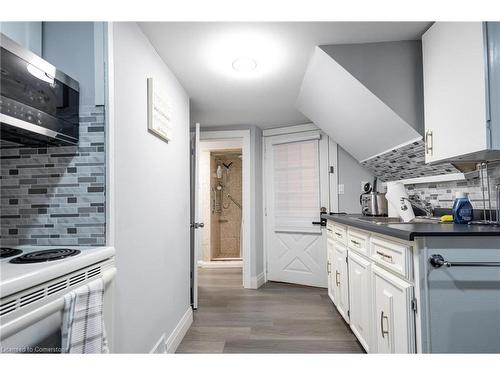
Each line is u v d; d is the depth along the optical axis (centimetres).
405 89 178
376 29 162
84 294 89
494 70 115
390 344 136
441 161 156
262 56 185
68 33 122
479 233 114
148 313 156
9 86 84
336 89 205
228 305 277
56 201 120
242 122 341
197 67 197
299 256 347
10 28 107
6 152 121
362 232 178
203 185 490
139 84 150
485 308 115
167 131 187
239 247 545
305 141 346
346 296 211
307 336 210
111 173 120
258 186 359
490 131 116
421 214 225
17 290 68
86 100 121
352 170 324
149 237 159
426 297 116
